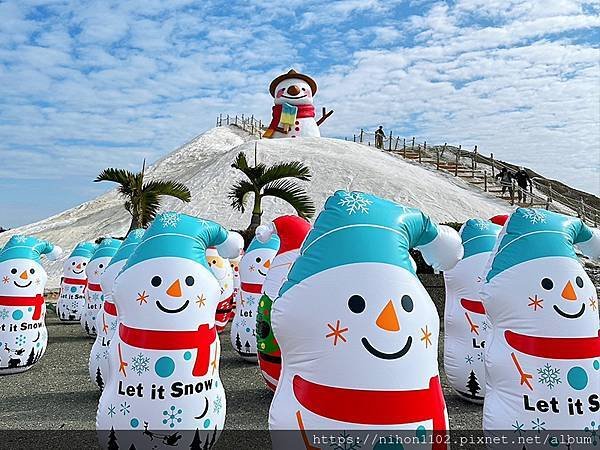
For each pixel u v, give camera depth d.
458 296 7.22
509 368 4.85
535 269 4.94
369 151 34.75
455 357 7.16
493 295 5.05
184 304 5.03
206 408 4.99
